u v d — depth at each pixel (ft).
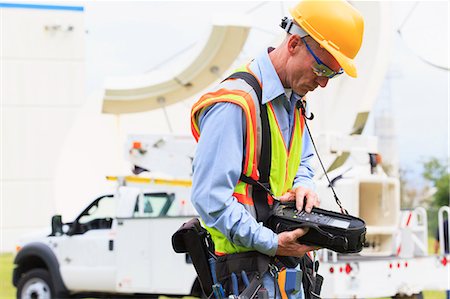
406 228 25.35
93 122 35.91
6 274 47.21
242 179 9.68
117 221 28.19
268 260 9.76
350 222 9.40
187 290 26.94
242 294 9.65
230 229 9.41
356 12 9.80
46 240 30.04
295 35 9.62
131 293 28.96
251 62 9.97
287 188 10.23
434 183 96.68
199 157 9.46
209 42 33.47
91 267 28.81
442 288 25.46
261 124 9.63
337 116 29.55
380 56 28.96
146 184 28.04
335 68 9.62
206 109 9.62
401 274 24.49
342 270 23.20
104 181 35.50
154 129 36.88
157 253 27.53
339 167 26.37
